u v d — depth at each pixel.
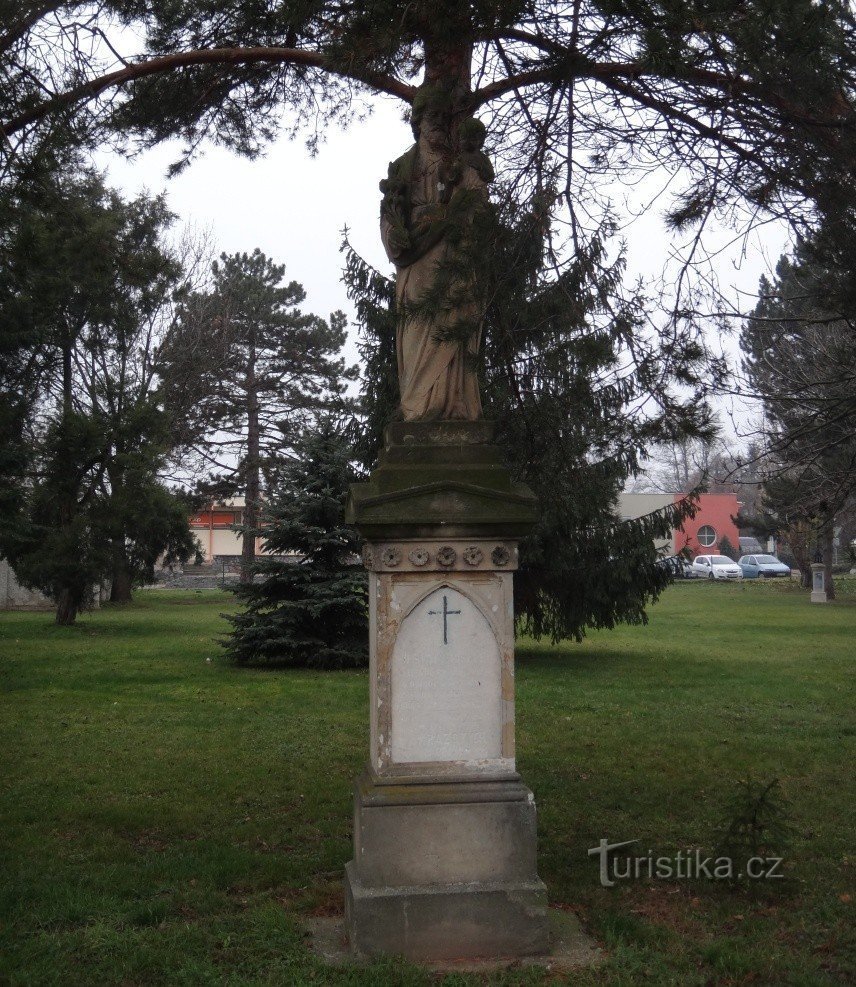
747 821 6.05
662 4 5.43
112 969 4.59
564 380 6.75
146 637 22.06
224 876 6.00
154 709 12.40
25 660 17.55
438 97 5.71
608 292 6.29
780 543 52.66
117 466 24.02
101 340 25.56
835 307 6.50
